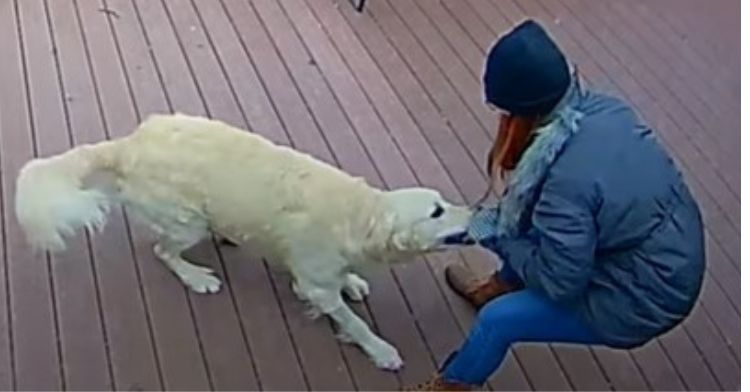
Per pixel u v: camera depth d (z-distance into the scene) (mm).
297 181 2686
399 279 2967
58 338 2717
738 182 3498
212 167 2723
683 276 2234
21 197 2711
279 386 2650
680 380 2738
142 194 2783
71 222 2713
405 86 3875
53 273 2895
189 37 4074
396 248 2592
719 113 3857
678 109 3881
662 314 2277
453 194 3340
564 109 2145
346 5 4367
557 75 2102
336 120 3654
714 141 3703
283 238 2680
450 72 3977
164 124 2818
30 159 3318
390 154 3500
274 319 2820
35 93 3641
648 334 2326
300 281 2721
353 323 2736
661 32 4359
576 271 2180
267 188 2682
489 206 2926
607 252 2232
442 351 2779
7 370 2625
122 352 2697
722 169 3562
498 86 2139
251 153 2738
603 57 4191
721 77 4066
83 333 2736
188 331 2771
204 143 2760
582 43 4273
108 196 2830
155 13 4207
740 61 4137
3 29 3998
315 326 2803
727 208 3385
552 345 2793
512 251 2336
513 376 2707
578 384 2705
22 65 3795
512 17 4406
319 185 2676
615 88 4000
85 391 2592
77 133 3473
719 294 3008
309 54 4027
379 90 3840
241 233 2752
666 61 4168
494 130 3641
